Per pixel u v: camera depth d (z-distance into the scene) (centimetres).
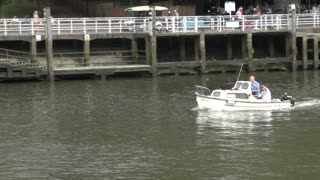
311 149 2391
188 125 2842
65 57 4684
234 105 3172
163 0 5759
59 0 6222
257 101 3183
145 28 4700
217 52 5062
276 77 4500
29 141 2573
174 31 4653
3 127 2831
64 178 2086
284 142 2502
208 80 4359
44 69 4347
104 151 2406
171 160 2269
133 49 4716
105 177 2089
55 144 2522
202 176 2081
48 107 3309
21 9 6225
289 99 3275
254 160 2253
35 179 2081
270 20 4859
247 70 4825
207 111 3175
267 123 2872
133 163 2239
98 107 3303
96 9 5950
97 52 4744
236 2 6100
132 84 4197
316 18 5031
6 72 4281
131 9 4894
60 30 4531
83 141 2567
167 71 4647
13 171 2164
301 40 5034
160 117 3031
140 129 2770
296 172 2111
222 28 4772
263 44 5156
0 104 3412
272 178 2052
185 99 3538
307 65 4934
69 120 2977
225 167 2173
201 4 5881
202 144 2486
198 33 4666
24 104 3409
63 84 4219
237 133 2672
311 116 3022
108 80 4444
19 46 4650
